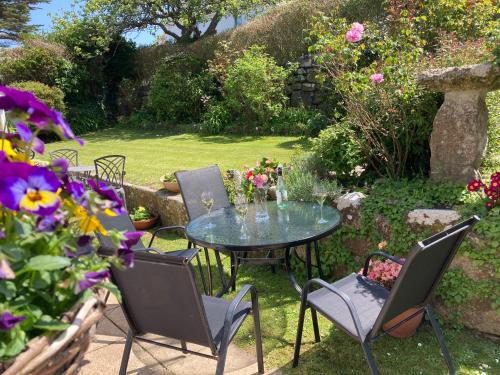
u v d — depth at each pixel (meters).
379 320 1.80
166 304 1.78
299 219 2.88
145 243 4.50
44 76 12.84
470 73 2.65
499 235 2.29
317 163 3.93
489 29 3.87
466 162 2.92
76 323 0.88
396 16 4.83
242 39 11.26
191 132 11.00
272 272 3.54
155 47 14.06
